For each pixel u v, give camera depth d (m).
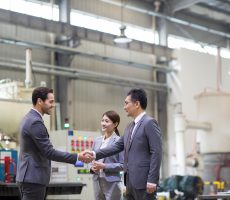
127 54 11.62
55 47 9.58
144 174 3.29
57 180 5.75
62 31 9.47
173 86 11.95
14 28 9.63
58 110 9.67
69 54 10.08
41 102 3.35
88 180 5.96
